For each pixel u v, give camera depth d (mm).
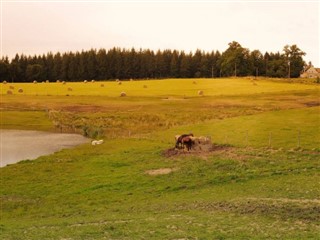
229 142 48500
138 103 96375
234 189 32312
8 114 90438
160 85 138750
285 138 48219
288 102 90688
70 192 35031
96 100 103375
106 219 26047
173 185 34938
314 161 38281
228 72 198875
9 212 31312
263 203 26750
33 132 74562
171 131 60406
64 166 43562
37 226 25625
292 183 32188
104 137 64750
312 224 22219
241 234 20656
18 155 54688
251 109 82875
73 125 78375
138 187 35250
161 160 42812
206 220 23812
